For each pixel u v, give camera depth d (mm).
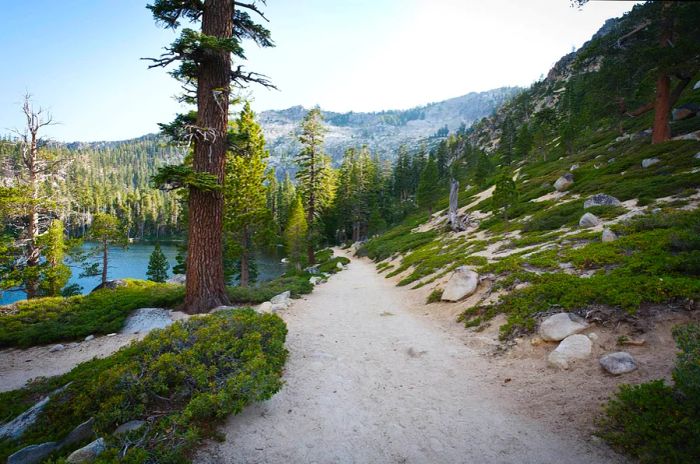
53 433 4898
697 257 7285
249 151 13703
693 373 3941
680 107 27828
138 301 13578
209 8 11805
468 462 4195
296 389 6301
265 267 48406
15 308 13766
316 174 36156
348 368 7383
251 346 6652
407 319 11898
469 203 45375
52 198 21500
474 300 11125
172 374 5496
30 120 20234
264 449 4492
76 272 47719
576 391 5348
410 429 4977
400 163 90688
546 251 12711
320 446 4598
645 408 4230
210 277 12352
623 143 31766
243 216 22672
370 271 31141
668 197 15312
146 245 83062
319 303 15281
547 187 29594
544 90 111438
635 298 6629
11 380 8609
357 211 63156
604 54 13562
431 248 27125
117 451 3855
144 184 172875
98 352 10008
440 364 7418
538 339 7203
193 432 4285
